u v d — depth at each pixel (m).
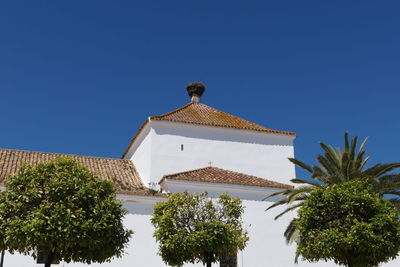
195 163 22.59
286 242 20.12
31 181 12.33
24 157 22.38
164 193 19.39
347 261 13.72
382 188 19.08
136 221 18.56
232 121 25.38
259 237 19.94
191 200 14.70
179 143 22.67
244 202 20.16
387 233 12.82
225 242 13.88
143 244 18.36
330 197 13.73
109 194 13.33
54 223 11.48
